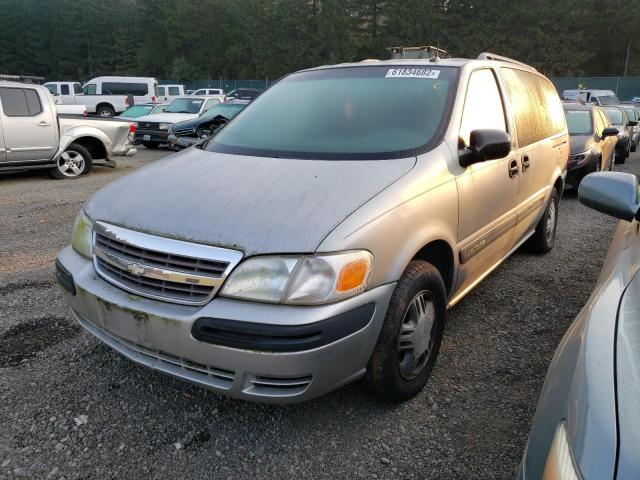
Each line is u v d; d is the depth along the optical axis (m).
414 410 2.83
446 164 3.00
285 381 2.23
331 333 2.22
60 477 2.35
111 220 2.65
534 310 4.11
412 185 2.71
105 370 3.17
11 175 10.89
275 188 2.61
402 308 2.57
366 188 2.59
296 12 56.62
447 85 3.44
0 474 2.35
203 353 2.28
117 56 72.94
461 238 3.13
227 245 2.29
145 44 69.44
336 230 2.30
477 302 4.26
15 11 70.56
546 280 4.77
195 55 67.00
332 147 3.07
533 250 5.45
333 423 2.72
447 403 2.89
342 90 3.60
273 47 57.94
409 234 2.59
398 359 2.65
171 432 2.65
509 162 3.81
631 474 1.13
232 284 2.26
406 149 2.99
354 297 2.31
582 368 1.45
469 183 3.16
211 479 2.35
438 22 52.53
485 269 3.79
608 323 1.59
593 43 54.50
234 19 64.12
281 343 2.16
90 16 72.06
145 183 2.89
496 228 3.66
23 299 4.18
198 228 2.39
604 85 41.94
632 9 51.31
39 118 9.87
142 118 16.47
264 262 2.24
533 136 4.46
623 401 1.28
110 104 30.64
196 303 2.30
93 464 2.43
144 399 2.90
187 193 2.66
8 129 9.47
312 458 2.48
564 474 1.23
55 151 10.23
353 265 2.29
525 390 3.02
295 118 3.46
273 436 2.62
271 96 3.85
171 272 2.35
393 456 2.49
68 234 6.17
